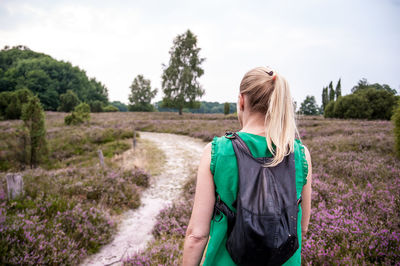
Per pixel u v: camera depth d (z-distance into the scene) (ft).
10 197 15.52
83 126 82.53
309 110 272.10
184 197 21.35
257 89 3.07
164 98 148.36
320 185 14.15
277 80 3.06
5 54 444.96
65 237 12.14
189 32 144.97
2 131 61.62
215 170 2.84
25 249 10.09
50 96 318.24
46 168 39.96
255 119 3.14
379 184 14.43
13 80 326.85
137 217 17.94
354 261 7.01
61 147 51.72
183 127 81.66
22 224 11.61
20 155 41.19
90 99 385.29
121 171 25.44
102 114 165.89
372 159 21.44
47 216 14.23
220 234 2.80
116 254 12.93
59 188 18.97
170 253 10.55
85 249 12.71
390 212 9.73
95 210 15.85
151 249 11.54
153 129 84.84
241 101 3.34
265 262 2.35
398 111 22.61
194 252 2.77
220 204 2.82
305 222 3.34
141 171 26.02
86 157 45.44
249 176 2.62
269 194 2.46
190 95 146.20
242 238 2.34
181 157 40.42
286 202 2.49
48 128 78.64
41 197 16.17
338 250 7.51
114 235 15.10
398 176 15.76
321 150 27.27
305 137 42.86
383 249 7.32
